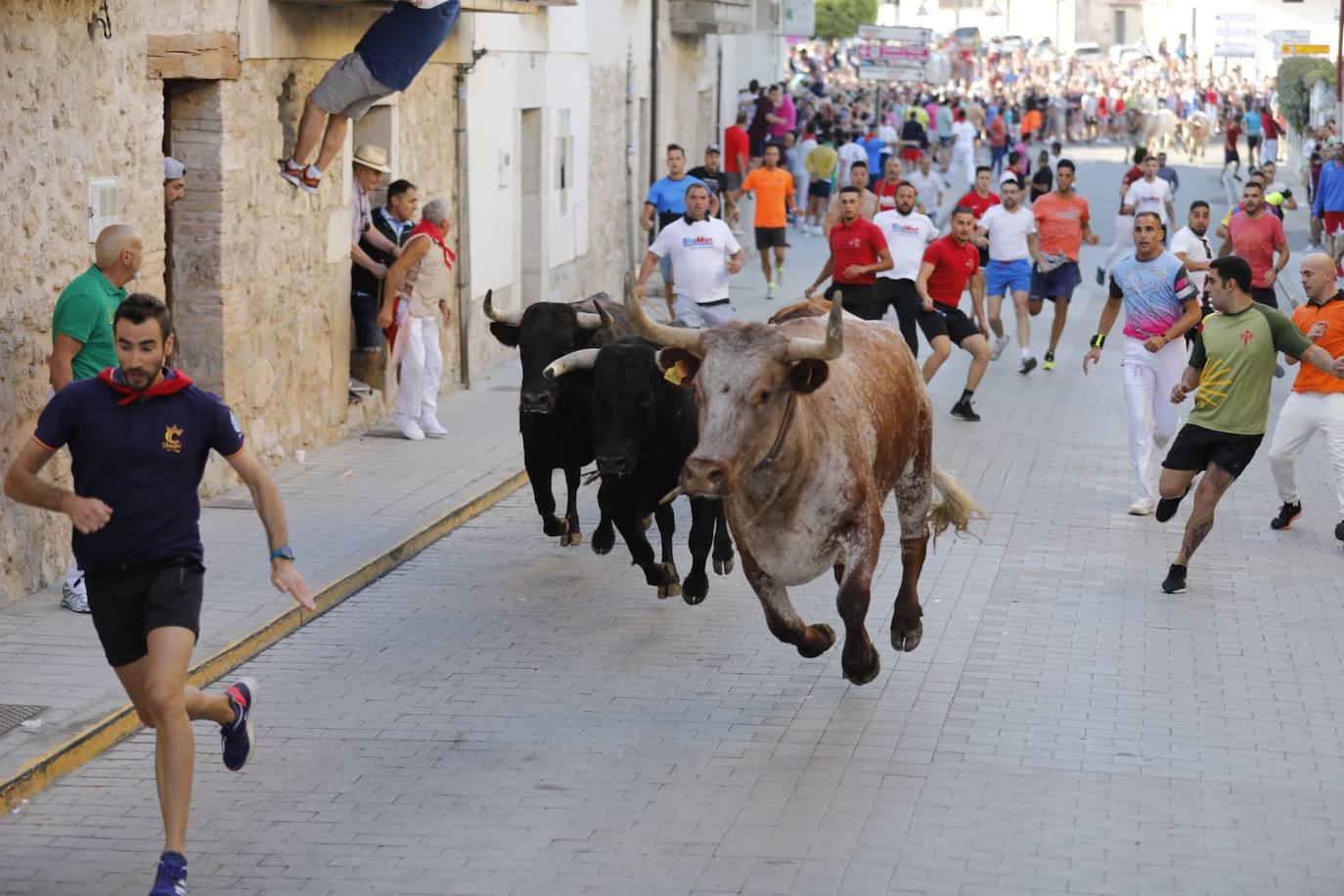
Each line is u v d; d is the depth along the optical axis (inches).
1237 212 770.2
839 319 299.6
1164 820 301.3
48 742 326.3
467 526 525.0
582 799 309.9
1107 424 692.7
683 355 311.7
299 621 420.5
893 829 296.0
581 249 925.2
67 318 386.9
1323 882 275.6
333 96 568.7
